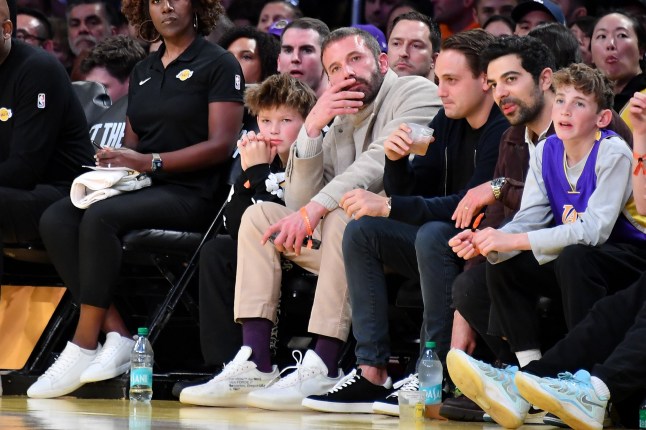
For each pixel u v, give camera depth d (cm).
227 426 814
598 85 890
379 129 1130
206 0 1270
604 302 837
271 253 1095
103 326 1222
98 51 1552
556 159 919
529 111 970
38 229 1253
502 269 890
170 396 1163
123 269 1276
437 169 1074
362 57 1120
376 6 1709
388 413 972
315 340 1215
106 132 1395
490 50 981
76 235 1194
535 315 904
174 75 1251
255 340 1093
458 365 821
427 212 997
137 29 1301
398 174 1025
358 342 1011
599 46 1323
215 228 1202
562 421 835
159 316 1176
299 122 1169
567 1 1580
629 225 898
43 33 1811
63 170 1307
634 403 879
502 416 823
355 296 1012
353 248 1010
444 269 977
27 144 1257
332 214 1065
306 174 1119
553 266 888
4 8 1264
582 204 902
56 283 1315
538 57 968
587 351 828
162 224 1197
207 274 1144
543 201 931
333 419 930
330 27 1736
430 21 1374
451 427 852
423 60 1357
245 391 1077
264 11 1689
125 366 1184
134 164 1189
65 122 1304
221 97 1231
